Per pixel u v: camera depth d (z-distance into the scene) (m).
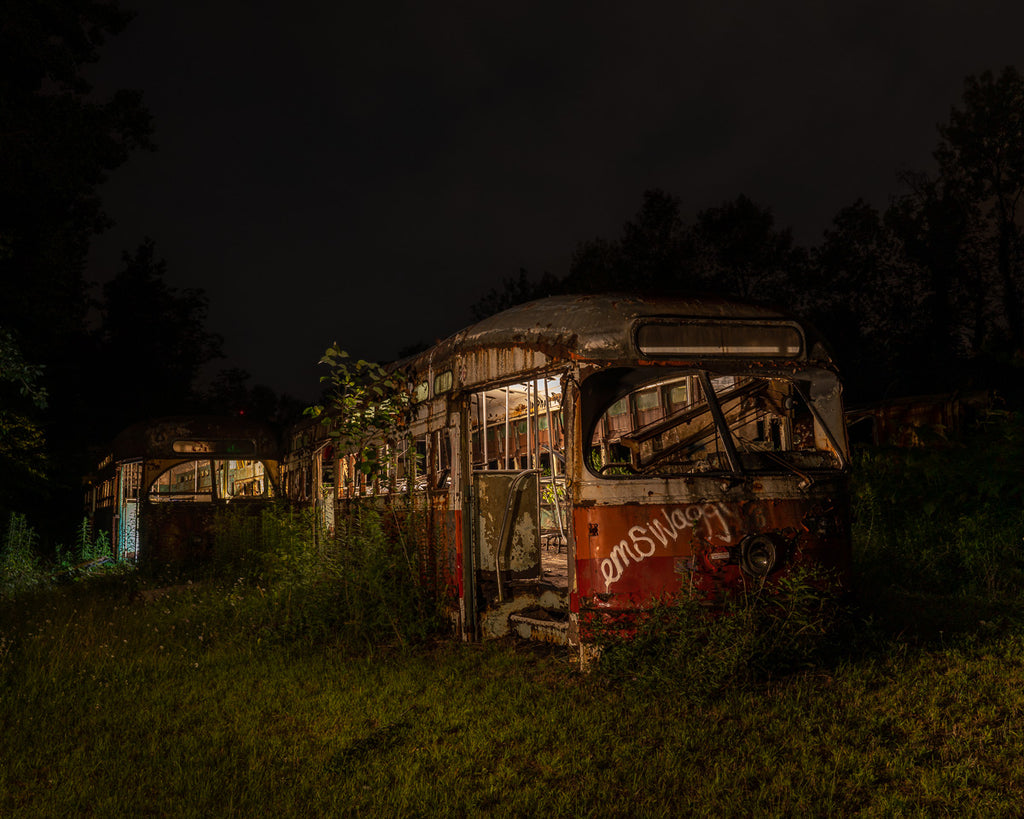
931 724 4.94
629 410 8.50
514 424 10.95
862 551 10.16
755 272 29.28
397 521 9.01
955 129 27.77
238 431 16.33
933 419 14.41
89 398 33.00
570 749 4.84
